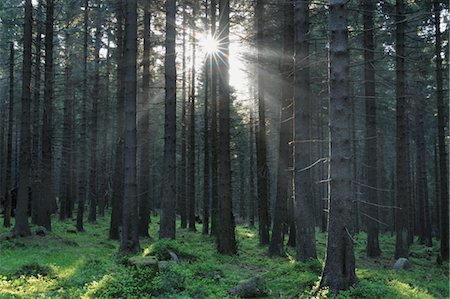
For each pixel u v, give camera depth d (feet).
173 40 57.41
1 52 113.19
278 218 57.21
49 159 74.90
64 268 41.19
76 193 164.04
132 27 53.16
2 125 146.00
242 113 128.67
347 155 30.89
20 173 62.90
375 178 68.03
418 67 78.43
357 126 132.16
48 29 73.61
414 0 68.80
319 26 70.38
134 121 52.49
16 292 29.43
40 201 73.97
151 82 102.68
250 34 77.05
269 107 82.33
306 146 46.06
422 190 105.19
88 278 35.91
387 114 114.52
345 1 31.99
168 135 56.90
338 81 31.24
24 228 62.03
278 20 72.08
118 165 75.56
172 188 56.44
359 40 80.53
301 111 46.26
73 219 109.40
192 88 96.68
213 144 82.64
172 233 55.88
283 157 57.93
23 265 39.01
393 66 105.09
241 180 162.81
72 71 103.81
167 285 31.50
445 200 68.54
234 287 33.47
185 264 43.19
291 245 70.49
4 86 127.65
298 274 38.96
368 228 68.18
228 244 54.24
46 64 73.77
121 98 75.92
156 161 159.22
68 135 104.37
